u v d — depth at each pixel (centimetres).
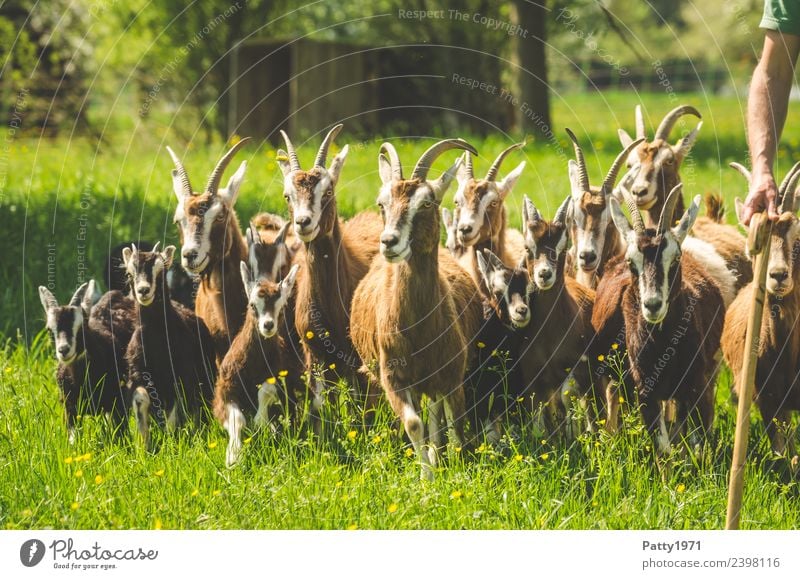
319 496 2520
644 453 2900
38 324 4106
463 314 3078
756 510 2584
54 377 3412
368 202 5375
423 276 2834
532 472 2705
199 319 3356
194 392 3188
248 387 2995
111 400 3155
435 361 2888
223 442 2950
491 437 3045
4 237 4878
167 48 9894
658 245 2816
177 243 4788
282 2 10300
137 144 9700
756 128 2367
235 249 3412
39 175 6631
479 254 3147
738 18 5984
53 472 2684
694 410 2992
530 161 6681
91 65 9931
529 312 3014
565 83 13988
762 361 2905
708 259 3428
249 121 8581
